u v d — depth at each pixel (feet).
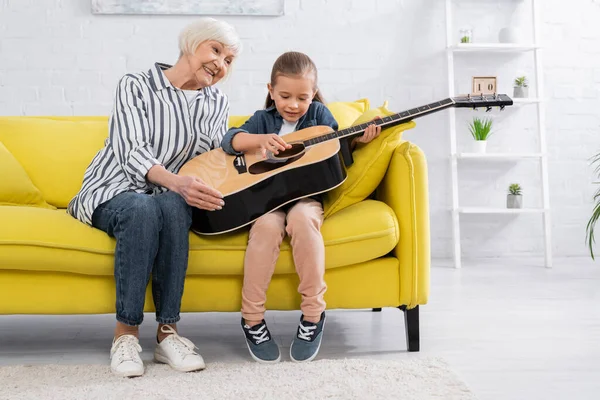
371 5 12.50
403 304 6.36
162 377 5.55
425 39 12.60
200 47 6.42
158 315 5.95
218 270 6.05
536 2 12.43
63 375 5.59
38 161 7.77
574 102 12.92
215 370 5.73
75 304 6.05
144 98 6.39
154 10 12.01
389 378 5.44
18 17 11.89
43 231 5.83
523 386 5.44
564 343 6.75
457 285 10.00
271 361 5.97
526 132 12.88
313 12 12.38
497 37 12.76
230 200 5.93
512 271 11.28
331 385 5.26
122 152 6.20
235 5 12.16
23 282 6.00
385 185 6.59
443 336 7.05
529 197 12.90
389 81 12.59
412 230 6.25
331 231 6.07
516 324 7.57
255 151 6.50
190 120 6.54
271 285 6.22
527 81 12.59
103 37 12.05
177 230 5.78
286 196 6.02
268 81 12.34
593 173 12.89
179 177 5.87
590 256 12.88
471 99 6.31
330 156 6.05
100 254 5.89
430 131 12.69
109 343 6.84
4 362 6.15
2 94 11.93
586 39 12.89
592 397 5.19
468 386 5.43
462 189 12.85
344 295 6.25
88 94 12.07
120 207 5.76
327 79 12.48
